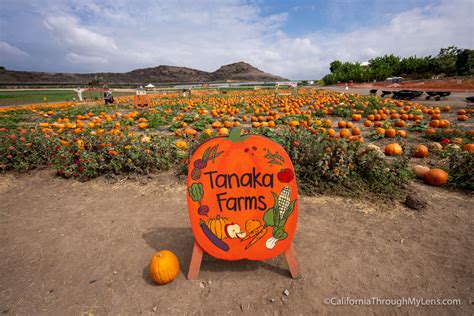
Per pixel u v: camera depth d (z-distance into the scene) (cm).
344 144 532
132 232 402
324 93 3391
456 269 307
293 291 285
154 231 404
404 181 511
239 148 276
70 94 5262
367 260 327
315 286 290
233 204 282
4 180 622
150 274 296
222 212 283
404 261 323
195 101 2588
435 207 443
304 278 302
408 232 379
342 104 1789
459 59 5622
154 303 274
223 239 289
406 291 280
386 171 512
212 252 292
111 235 395
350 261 326
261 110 1691
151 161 626
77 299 282
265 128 924
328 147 530
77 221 436
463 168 524
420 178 560
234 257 292
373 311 258
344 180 509
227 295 282
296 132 615
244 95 3556
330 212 438
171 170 649
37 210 477
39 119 1603
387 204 454
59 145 726
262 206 283
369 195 479
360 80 7506
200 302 274
